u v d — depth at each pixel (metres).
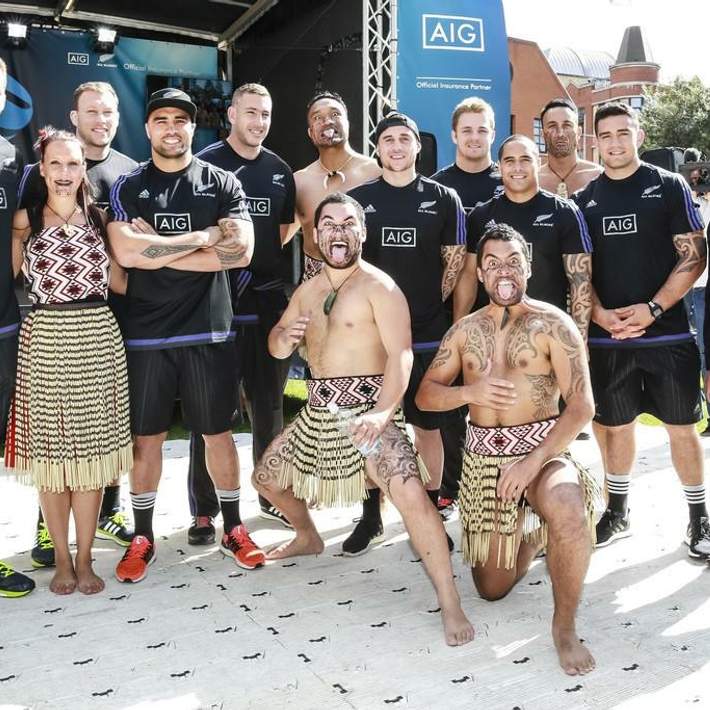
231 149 4.05
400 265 3.66
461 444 4.16
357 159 4.35
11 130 7.20
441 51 6.11
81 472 3.13
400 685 2.48
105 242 3.29
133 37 7.80
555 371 2.80
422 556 2.86
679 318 3.52
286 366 4.16
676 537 3.70
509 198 3.64
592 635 2.77
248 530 4.00
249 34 7.77
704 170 5.29
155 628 2.92
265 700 2.41
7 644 2.80
